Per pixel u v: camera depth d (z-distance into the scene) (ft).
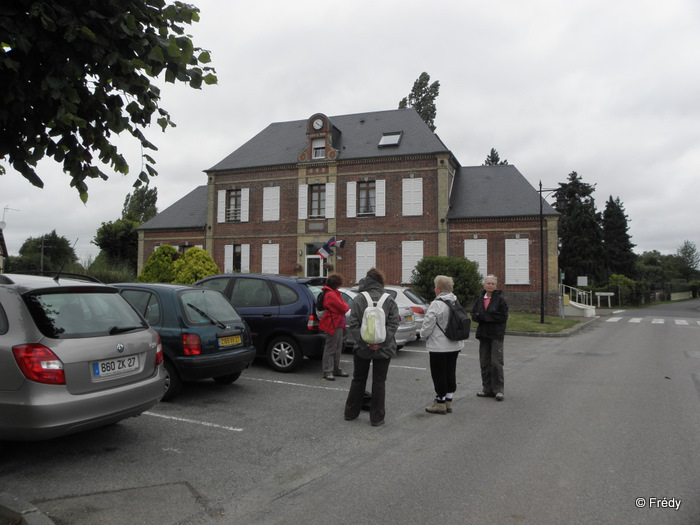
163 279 62.75
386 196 84.74
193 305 21.99
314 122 88.53
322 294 26.89
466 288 66.69
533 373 30.45
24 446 15.87
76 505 11.77
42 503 11.85
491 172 88.07
